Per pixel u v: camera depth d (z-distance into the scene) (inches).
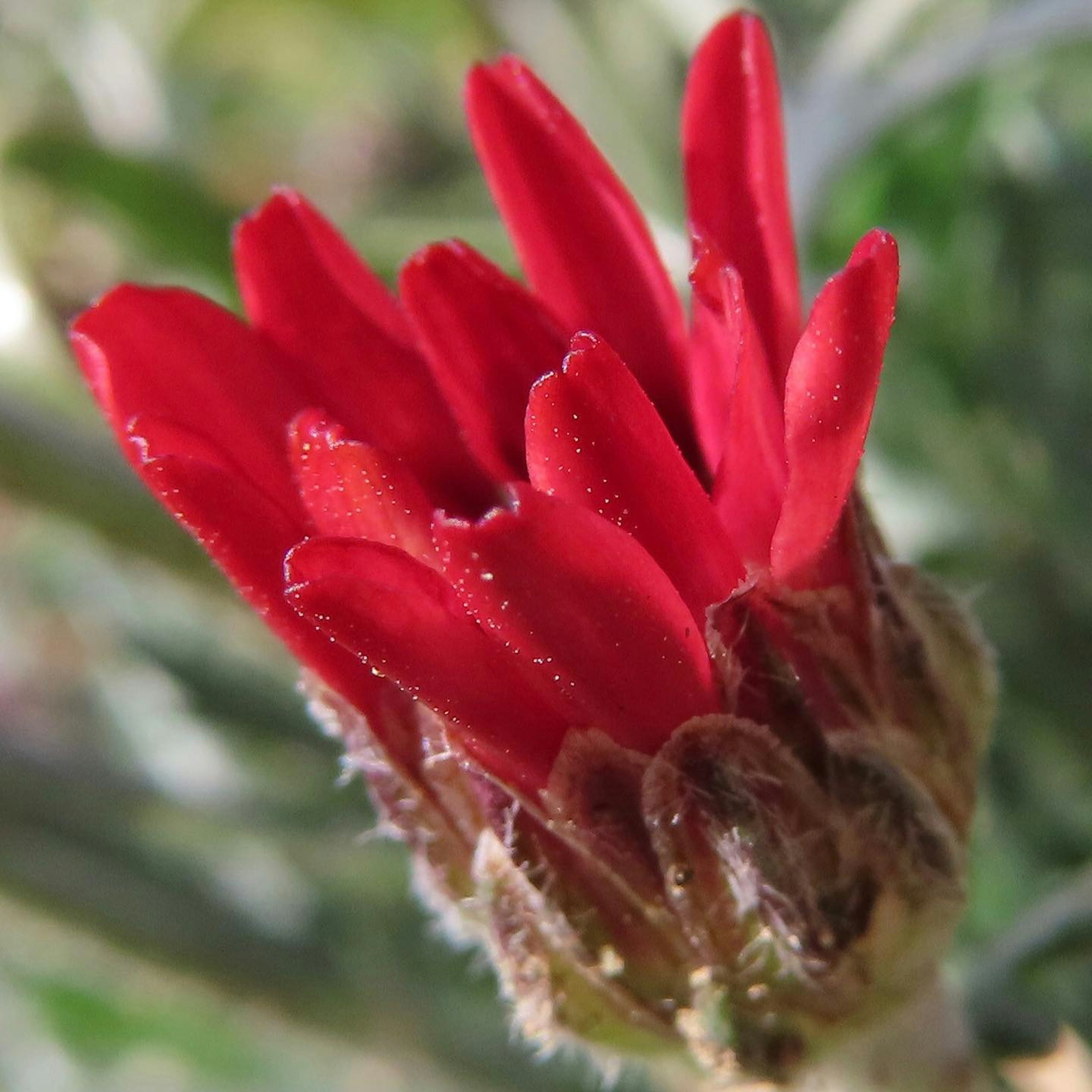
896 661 2.4
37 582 5.0
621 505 2.2
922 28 4.5
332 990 3.7
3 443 3.3
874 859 2.4
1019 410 4.1
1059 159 4.2
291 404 2.4
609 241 2.4
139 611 4.2
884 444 4.1
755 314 2.3
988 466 4.1
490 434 2.4
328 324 2.4
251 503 2.3
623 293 2.4
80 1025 4.8
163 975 3.6
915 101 3.8
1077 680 3.9
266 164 8.4
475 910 2.4
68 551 4.4
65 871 3.6
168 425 2.3
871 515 2.4
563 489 2.2
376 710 2.4
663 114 4.9
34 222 4.0
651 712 2.3
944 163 4.3
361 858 4.1
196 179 4.0
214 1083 4.7
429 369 2.4
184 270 4.1
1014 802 3.9
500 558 2.1
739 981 2.4
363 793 3.9
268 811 3.9
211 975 3.6
